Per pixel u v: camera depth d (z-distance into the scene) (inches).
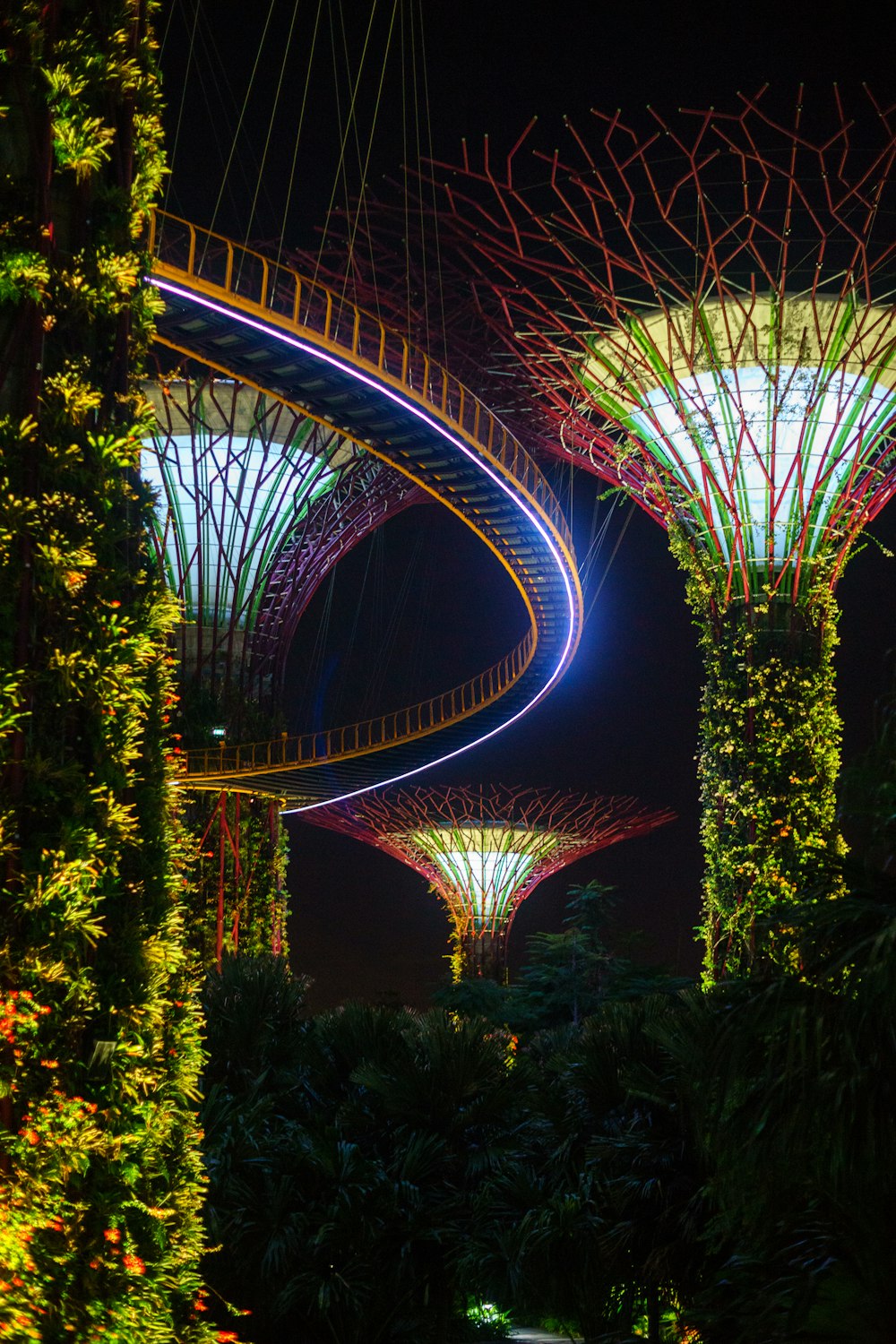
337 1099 569.0
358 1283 484.4
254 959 618.5
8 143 246.2
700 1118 301.4
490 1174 519.5
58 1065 229.1
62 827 232.1
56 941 228.1
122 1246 234.5
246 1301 491.2
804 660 872.9
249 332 823.1
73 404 242.1
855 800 284.7
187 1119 265.3
